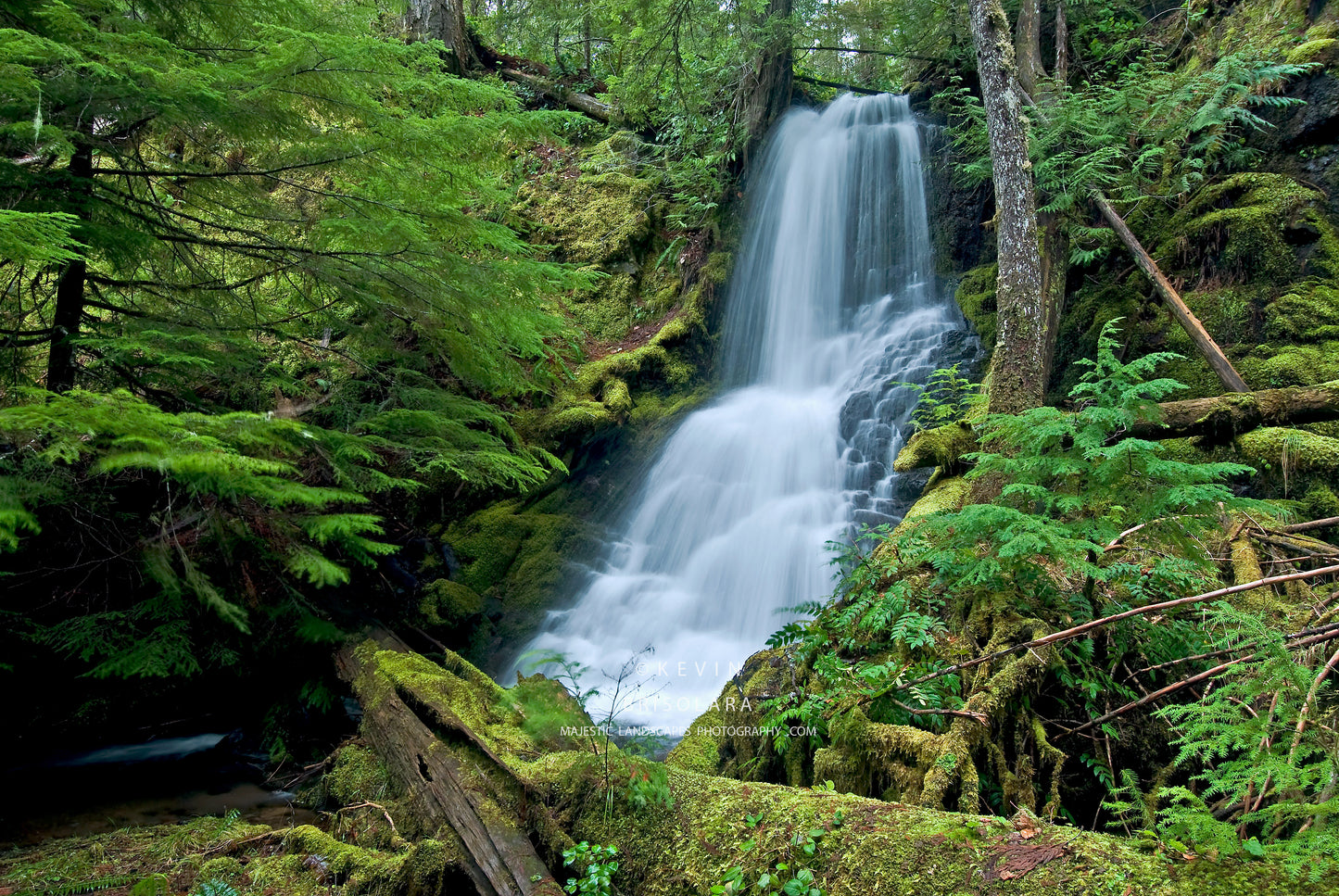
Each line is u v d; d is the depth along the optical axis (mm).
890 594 3545
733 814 2498
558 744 3373
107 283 4633
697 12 9281
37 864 3121
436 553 6738
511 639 6637
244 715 5062
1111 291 6984
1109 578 3268
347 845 3070
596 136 11109
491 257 5152
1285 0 7141
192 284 4945
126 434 2711
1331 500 4461
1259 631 2359
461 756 3238
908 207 9844
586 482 7742
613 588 7102
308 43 3588
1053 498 3506
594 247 9672
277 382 5316
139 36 3436
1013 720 2973
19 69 3014
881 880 2023
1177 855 1786
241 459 2777
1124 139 7121
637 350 8484
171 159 4980
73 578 4648
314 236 4730
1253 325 5969
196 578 3994
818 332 9641
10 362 4434
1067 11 9070
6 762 4379
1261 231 6164
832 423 7883
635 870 2518
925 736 2797
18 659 4434
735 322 9664
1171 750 3018
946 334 8266
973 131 8367
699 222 9664
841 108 10969
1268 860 1716
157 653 4340
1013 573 3553
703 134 10211
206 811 3986
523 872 2539
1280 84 6551
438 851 2830
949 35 10289
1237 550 3705
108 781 4297
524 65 12039
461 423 5676
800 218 10016
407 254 4602
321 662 4973
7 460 3553
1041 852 1908
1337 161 6199
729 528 7289
